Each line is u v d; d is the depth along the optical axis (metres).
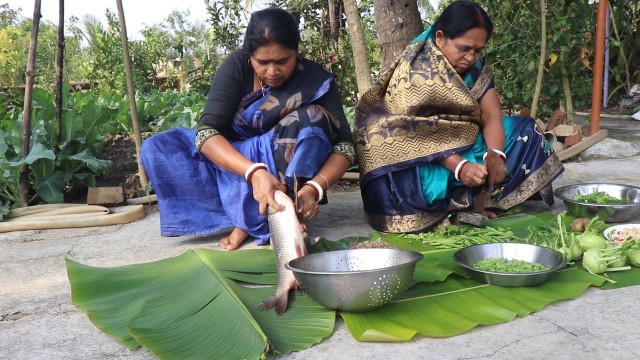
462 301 2.31
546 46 6.05
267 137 3.01
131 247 3.39
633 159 5.84
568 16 5.93
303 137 2.91
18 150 4.37
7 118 5.72
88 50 20.72
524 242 2.96
